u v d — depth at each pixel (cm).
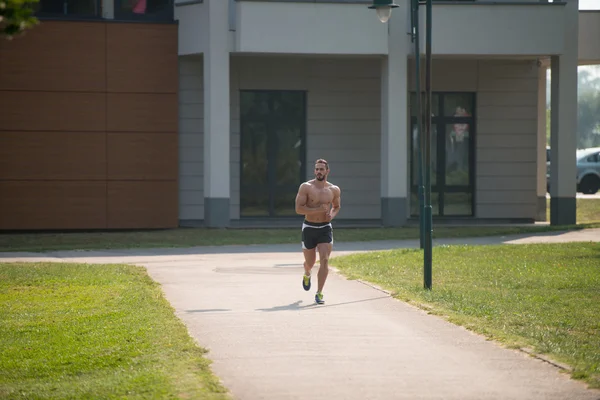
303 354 1744
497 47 5484
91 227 5603
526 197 6231
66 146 5572
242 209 6084
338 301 2520
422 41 5441
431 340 1891
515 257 3681
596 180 9256
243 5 5328
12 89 5522
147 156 5644
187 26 5562
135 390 1441
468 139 6216
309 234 2542
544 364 1645
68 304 2492
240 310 2348
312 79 6078
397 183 5522
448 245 4291
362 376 1550
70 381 1578
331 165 6116
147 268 3541
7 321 2211
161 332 1969
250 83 6022
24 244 4806
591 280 2927
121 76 5606
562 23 5497
